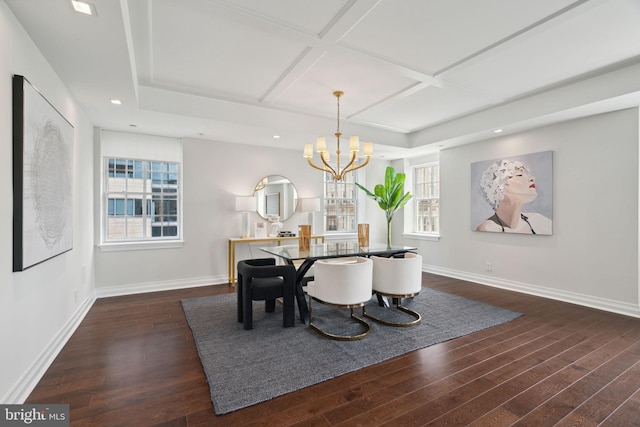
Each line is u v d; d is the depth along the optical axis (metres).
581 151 3.86
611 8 2.20
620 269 3.55
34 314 2.10
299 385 2.09
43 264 2.26
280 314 3.51
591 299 3.78
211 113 3.92
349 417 1.79
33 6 1.75
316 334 2.94
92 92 2.99
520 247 4.52
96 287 4.20
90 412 1.81
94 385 2.08
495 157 4.83
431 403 1.91
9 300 1.76
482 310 3.65
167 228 4.82
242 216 5.05
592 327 3.13
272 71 3.21
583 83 3.42
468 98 3.97
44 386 2.06
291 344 2.71
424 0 2.12
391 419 1.77
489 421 1.75
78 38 2.07
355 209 6.71
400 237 6.68
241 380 2.14
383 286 3.30
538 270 4.30
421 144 5.42
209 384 2.09
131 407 1.86
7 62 1.74
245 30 2.46
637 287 3.43
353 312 3.56
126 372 2.25
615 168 3.58
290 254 3.38
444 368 2.33
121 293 4.34
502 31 2.50
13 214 1.80
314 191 5.97
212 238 5.00
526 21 2.37
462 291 4.52
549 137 4.16
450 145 5.36
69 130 2.79
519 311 3.62
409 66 3.08
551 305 3.84
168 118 3.85
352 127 5.03
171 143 4.79
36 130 2.02
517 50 2.80
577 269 3.91
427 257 6.04
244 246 5.26
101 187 4.28
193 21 2.34
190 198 4.83
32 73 2.08
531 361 2.44
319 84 3.52
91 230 3.95
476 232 5.13
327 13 2.26
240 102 4.10
